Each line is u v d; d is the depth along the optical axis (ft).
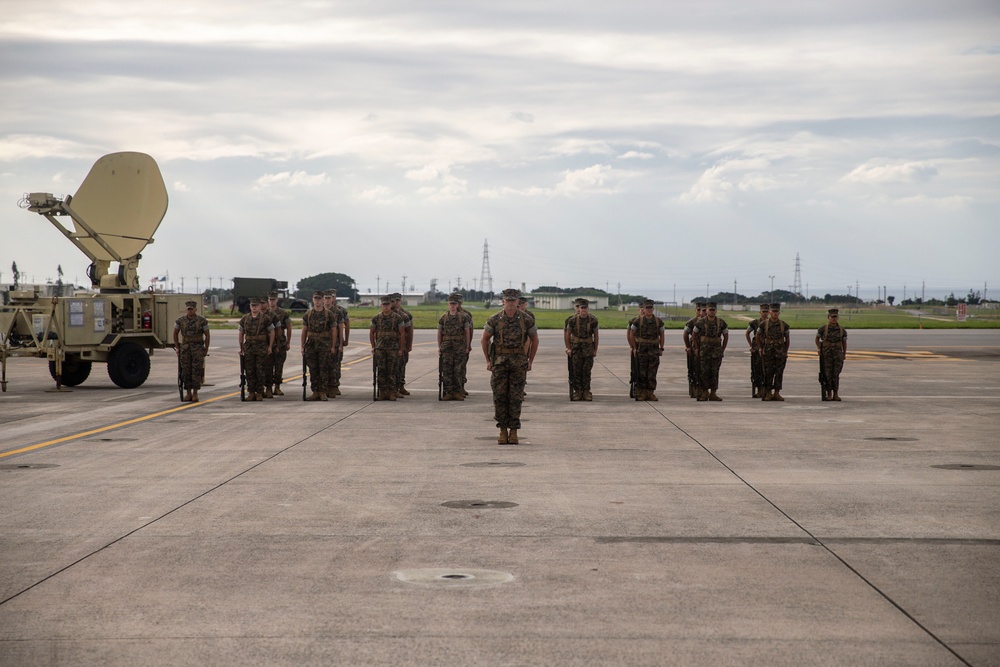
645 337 61.93
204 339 60.90
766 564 21.89
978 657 16.11
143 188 74.84
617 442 42.37
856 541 24.03
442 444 41.75
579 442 42.37
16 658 16.24
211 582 20.56
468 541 24.08
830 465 35.91
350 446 41.14
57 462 36.83
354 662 15.94
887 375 85.25
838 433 45.52
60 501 29.22
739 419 51.52
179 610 18.69
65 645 16.83
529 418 52.01
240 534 24.90
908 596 19.45
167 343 72.33
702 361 61.93
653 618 18.10
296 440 43.04
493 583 20.38
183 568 21.66
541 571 21.31
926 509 27.89
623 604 18.94
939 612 18.44
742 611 18.51
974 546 23.54
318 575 21.06
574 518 26.73
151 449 40.27
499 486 31.63
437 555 22.74
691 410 56.24
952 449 40.14
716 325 61.77
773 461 36.88
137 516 27.09
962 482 32.30
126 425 48.83
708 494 30.19
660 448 40.47
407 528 25.54
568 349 61.87
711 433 45.52
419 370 90.94
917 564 21.90
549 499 29.43
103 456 38.34
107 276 73.92
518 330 41.45
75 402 60.90
